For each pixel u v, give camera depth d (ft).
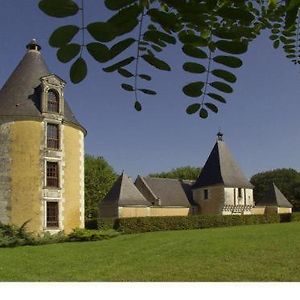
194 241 73.05
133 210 150.10
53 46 6.62
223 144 177.78
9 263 59.06
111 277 48.60
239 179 172.45
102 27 6.53
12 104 99.60
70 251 70.49
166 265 54.49
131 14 6.56
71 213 102.12
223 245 66.28
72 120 105.60
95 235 89.81
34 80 103.81
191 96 8.31
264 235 77.00
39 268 55.26
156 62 7.75
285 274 47.19
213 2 7.00
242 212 171.32
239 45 7.53
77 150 106.32
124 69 7.97
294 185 238.07
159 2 6.94
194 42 7.55
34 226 95.45
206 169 176.24
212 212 168.96
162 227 122.11
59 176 100.78
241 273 48.57
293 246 62.34
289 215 155.43
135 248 70.03
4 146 97.45
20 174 96.53
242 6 7.31
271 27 10.89
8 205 95.35
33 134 98.48
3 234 83.10
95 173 201.26
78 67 6.81
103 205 152.87
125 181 154.61
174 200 171.32
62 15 6.41
